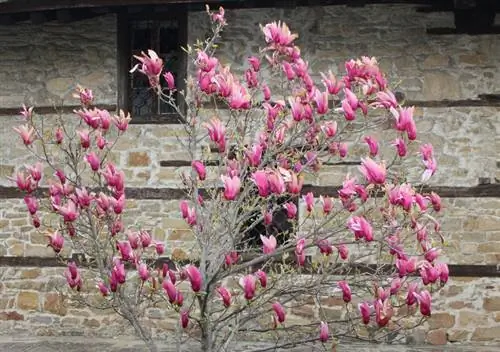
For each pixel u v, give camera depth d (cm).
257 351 373
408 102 732
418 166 715
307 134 402
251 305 367
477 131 724
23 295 768
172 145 758
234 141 489
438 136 727
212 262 373
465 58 730
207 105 732
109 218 379
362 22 745
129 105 777
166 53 778
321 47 748
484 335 707
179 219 748
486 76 727
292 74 390
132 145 764
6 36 798
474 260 713
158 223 751
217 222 427
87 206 368
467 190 719
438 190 721
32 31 793
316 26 750
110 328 752
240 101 347
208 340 370
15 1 709
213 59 363
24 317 766
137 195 757
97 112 373
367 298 688
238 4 729
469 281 713
